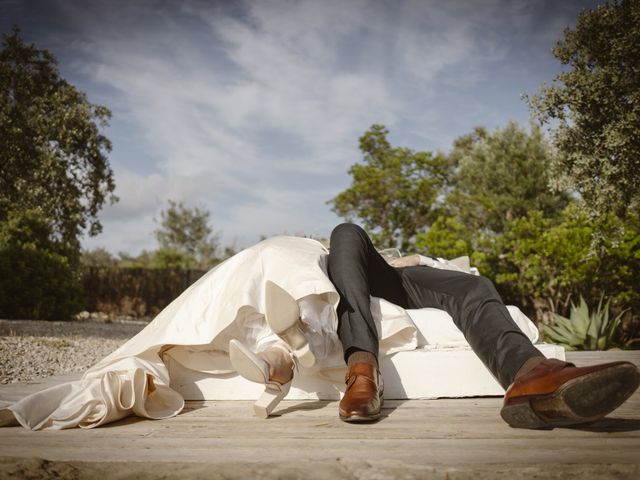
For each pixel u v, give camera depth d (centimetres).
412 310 231
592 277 1078
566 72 877
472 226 1995
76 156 1753
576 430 152
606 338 704
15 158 1639
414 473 111
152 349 196
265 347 182
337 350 198
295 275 181
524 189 1891
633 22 836
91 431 162
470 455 126
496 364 169
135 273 1795
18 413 162
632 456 123
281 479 110
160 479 111
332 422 170
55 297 1210
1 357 488
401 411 187
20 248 1173
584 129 872
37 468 117
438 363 214
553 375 142
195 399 217
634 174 828
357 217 2230
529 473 109
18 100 1694
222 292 196
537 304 1221
